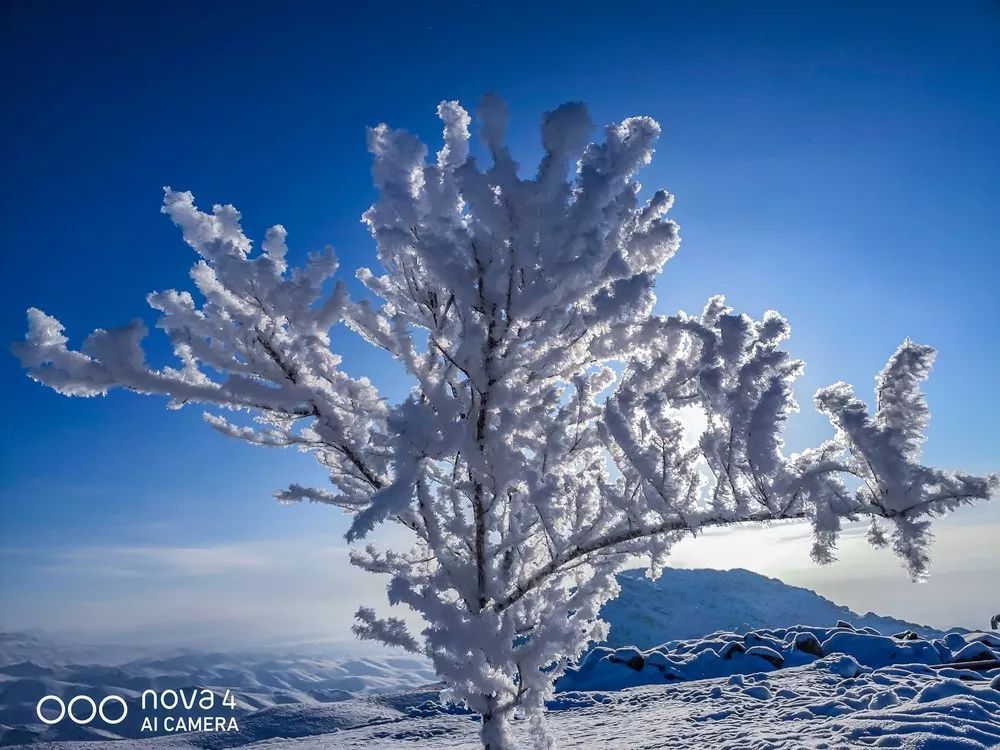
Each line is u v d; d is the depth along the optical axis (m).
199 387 3.95
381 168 3.97
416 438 3.34
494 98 3.32
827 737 6.09
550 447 3.79
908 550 2.94
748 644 16.81
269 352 4.30
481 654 3.69
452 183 3.97
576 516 4.15
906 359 3.15
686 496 3.75
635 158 3.67
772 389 3.01
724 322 3.26
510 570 4.45
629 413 3.50
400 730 13.19
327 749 11.54
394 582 3.60
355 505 4.70
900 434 2.92
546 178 3.32
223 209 4.46
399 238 3.61
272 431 4.68
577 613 4.40
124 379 3.80
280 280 4.01
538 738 4.36
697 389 3.71
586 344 3.97
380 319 4.40
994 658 12.42
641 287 3.32
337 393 4.41
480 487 4.08
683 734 7.87
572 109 3.26
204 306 4.21
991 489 2.79
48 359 3.76
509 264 3.51
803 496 3.11
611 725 9.98
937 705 6.55
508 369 3.70
